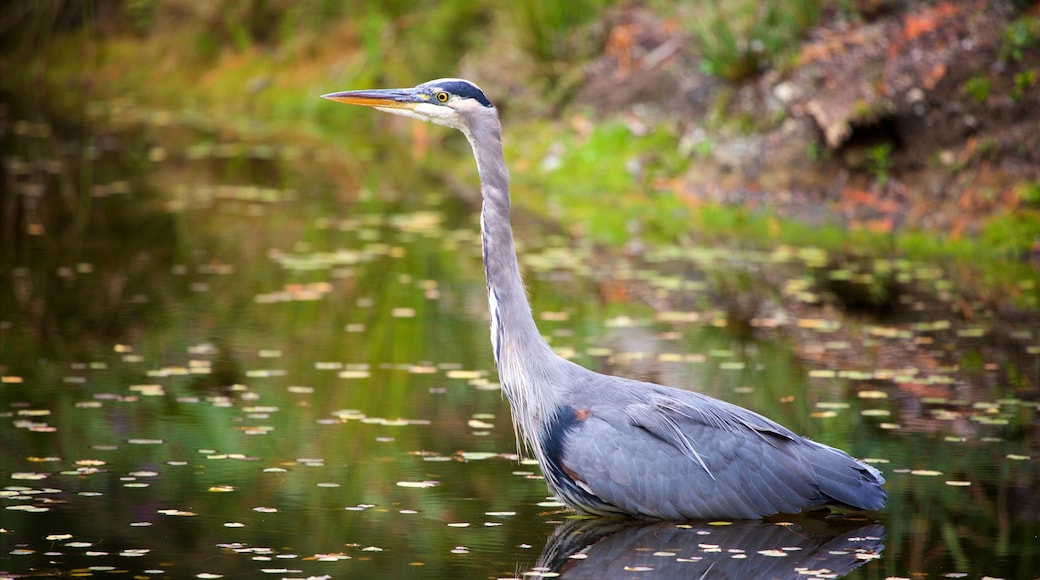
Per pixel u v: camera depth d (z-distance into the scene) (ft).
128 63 118.52
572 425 26.16
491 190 27.22
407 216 67.31
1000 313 46.14
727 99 72.74
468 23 95.04
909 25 66.03
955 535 25.43
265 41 113.91
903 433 32.24
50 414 33.14
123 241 58.70
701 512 25.98
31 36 121.49
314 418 33.35
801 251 57.88
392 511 26.55
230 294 48.60
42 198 69.15
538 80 85.46
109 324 43.50
